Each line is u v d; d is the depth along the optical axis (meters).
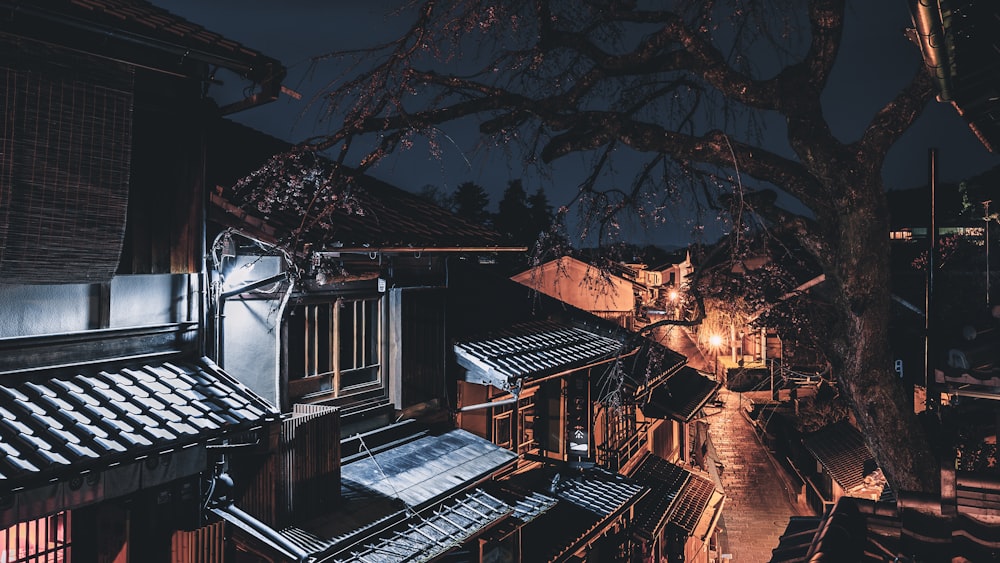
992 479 5.62
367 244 11.34
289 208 11.34
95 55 8.50
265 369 11.45
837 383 7.98
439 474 13.43
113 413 8.21
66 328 8.66
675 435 30.66
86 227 8.57
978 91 5.03
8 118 7.84
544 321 20.03
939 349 6.15
